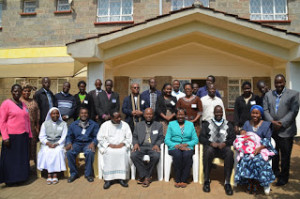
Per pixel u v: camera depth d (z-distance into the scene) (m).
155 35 6.97
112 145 4.34
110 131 4.51
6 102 4.23
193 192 3.86
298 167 5.03
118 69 9.30
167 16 6.48
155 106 5.23
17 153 4.19
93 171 4.66
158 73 9.13
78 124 4.75
